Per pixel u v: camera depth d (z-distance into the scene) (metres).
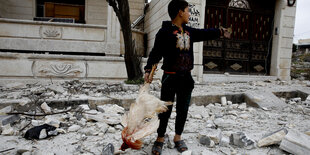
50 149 2.58
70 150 2.58
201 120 4.00
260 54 9.59
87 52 8.88
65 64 6.50
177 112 2.61
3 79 6.08
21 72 6.21
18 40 8.35
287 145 2.58
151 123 1.99
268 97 5.50
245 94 5.60
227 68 9.19
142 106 2.03
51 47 8.61
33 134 2.86
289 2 9.27
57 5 12.21
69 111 4.04
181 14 2.34
